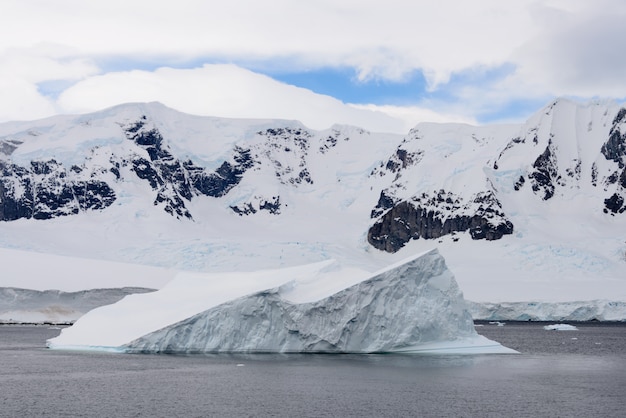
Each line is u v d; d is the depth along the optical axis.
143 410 78.81
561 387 95.06
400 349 113.81
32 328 192.88
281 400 83.75
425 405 82.06
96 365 108.88
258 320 112.12
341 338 111.50
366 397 85.69
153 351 113.25
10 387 91.12
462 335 118.31
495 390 91.31
